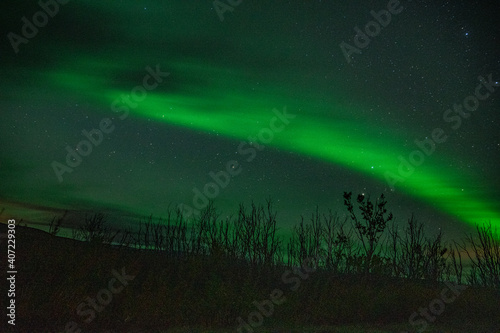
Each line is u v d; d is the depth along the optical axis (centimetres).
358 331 732
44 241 1052
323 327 762
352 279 1062
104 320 748
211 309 805
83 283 852
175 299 835
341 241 1132
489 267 1121
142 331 713
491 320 865
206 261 1044
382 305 903
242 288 880
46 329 692
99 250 995
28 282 827
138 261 1000
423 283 1090
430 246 1157
